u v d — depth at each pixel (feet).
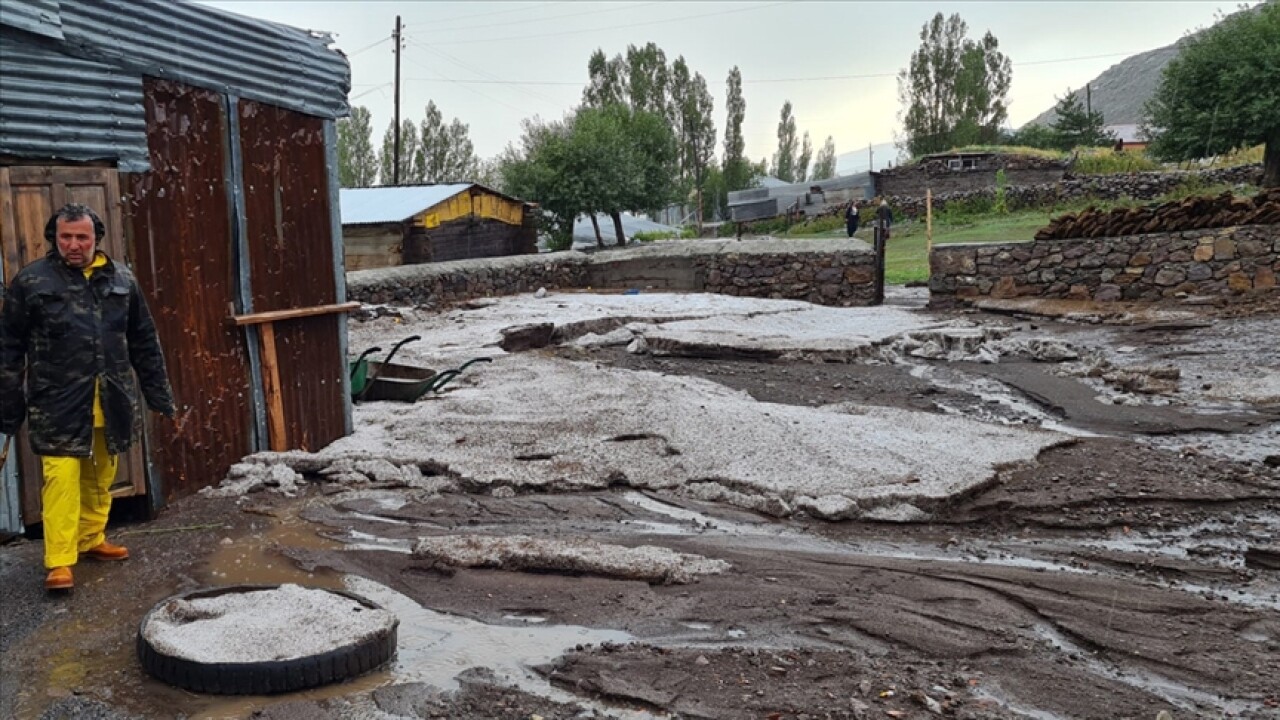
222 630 14.12
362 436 27.02
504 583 17.16
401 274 60.03
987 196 157.07
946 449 24.30
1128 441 26.55
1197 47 117.29
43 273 16.47
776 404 30.55
